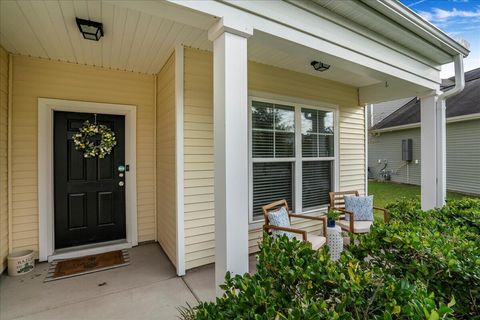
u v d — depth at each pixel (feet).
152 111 12.37
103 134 11.66
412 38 8.61
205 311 3.63
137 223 12.05
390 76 8.95
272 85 11.80
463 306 4.03
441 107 11.12
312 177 13.53
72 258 10.44
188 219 9.37
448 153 27.86
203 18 5.33
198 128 9.64
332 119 14.42
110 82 11.36
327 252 4.46
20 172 9.70
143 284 8.42
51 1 6.38
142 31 8.04
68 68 10.53
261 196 11.58
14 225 9.57
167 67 10.51
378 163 39.01
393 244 4.85
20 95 9.68
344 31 7.29
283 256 4.32
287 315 3.12
